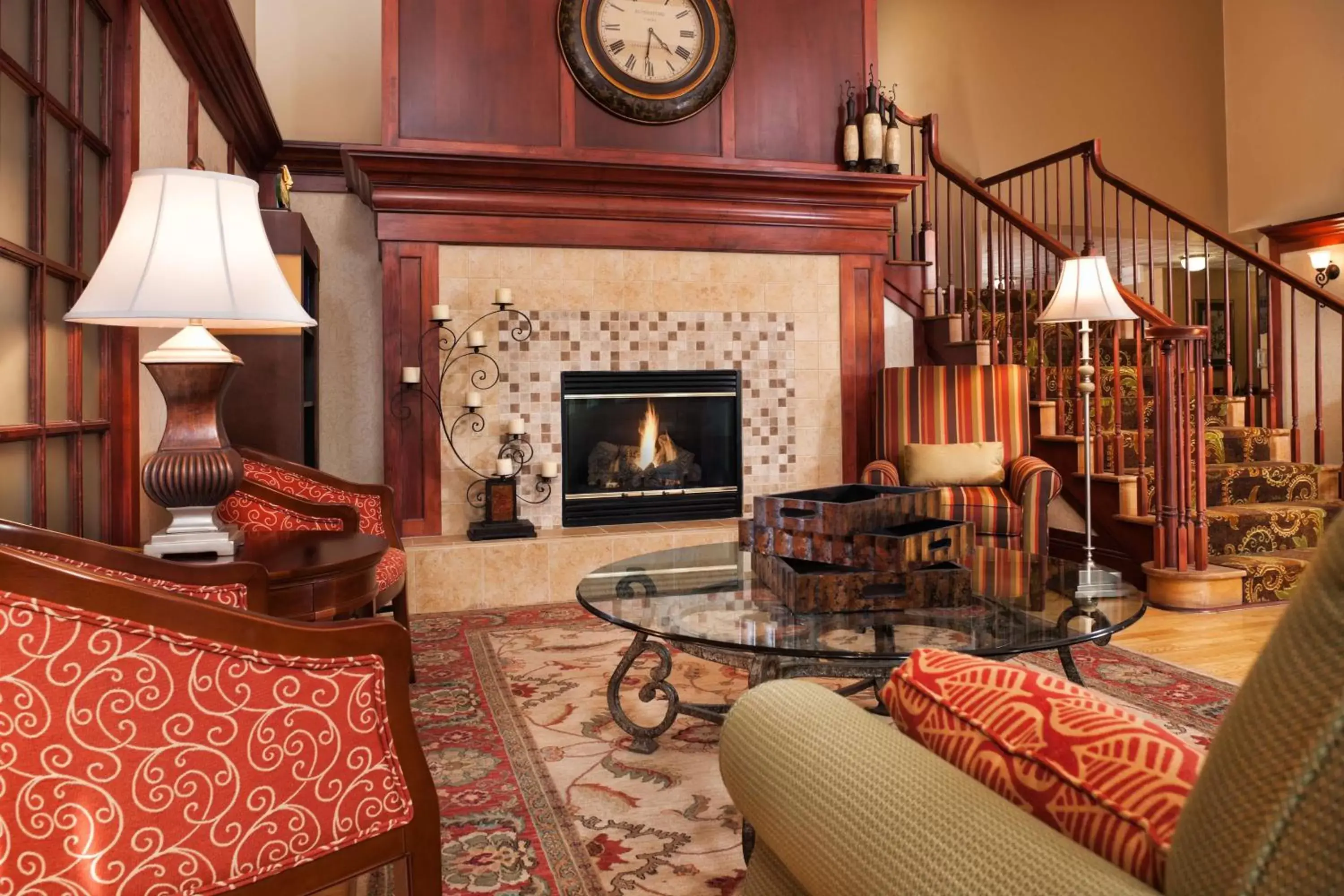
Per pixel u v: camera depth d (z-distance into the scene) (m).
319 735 1.16
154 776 1.04
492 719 2.59
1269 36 7.06
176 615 1.04
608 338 4.58
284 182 3.75
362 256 4.93
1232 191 7.36
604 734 2.48
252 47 4.88
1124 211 7.23
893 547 1.90
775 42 4.89
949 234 5.46
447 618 3.87
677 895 1.63
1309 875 0.38
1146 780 0.61
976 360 4.93
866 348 5.00
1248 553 4.25
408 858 1.25
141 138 2.79
